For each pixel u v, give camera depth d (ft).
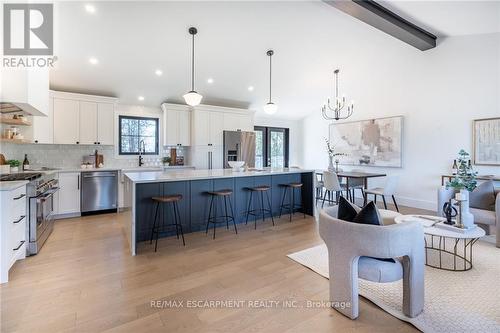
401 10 11.96
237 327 5.74
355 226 5.79
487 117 14.26
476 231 8.00
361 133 20.80
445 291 7.10
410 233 5.74
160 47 13.48
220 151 20.66
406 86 17.83
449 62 15.60
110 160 17.95
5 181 8.87
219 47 14.06
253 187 14.23
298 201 16.30
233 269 8.55
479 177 13.69
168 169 18.79
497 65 13.88
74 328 5.64
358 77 19.33
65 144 16.11
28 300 6.68
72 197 14.90
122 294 7.01
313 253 9.86
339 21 13.03
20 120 12.37
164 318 6.02
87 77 15.20
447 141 15.89
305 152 26.94
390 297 6.91
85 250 10.11
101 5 10.43
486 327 5.63
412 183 17.76
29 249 9.52
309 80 19.20
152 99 18.80
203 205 12.69
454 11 11.82
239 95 20.48
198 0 10.72
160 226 11.53
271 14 12.01
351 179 19.53
